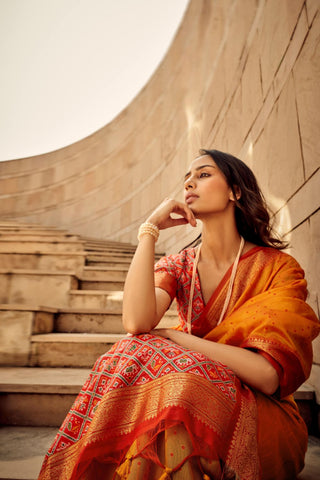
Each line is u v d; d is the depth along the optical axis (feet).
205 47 14.14
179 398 2.40
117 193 21.53
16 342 7.11
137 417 2.52
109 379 2.83
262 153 7.91
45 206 25.18
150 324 3.19
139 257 3.45
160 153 17.93
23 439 4.48
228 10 11.69
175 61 17.98
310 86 5.75
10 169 26.94
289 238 6.33
